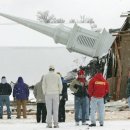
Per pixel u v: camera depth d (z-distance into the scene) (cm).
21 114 6166
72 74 12244
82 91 4191
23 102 5541
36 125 4191
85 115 4244
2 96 5531
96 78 3956
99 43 8094
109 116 5569
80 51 8219
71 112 6362
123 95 7862
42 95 4588
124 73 7944
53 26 8369
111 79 7994
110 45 8069
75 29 8188
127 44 8000
